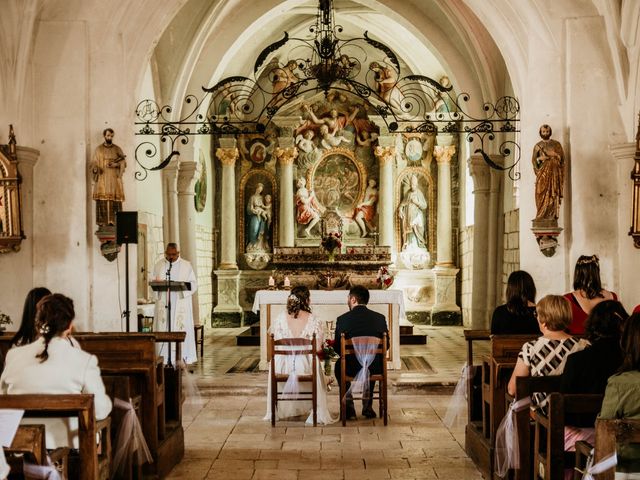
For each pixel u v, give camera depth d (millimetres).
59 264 10266
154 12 10664
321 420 9156
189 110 17062
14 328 9930
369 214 21922
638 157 9461
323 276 17906
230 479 6906
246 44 20172
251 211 21859
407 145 21797
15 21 9883
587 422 5383
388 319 12703
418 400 10766
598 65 10336
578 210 10344
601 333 5215
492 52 15930
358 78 21906
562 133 10453
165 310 12781
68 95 10344
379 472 7125
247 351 15766
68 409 4711
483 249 17547
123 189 10414
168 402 7797
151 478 6664
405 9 17016
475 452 7355
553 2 10406
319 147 22000
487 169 17344
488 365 7145
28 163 10078
